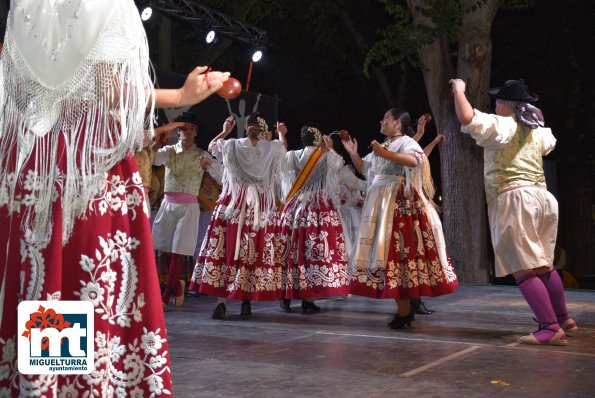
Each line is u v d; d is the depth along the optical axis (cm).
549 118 1628
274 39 1521
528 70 1491
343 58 1529
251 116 611
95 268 179
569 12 1430
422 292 516
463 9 1038
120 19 186
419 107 1599
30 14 189
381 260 512
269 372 367
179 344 454
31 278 177
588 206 1739
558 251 1362
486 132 445
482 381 345
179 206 682
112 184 186
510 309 635
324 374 362
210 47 1320
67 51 184
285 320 579
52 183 182
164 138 556
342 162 637
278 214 624
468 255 1070
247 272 597
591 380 346
